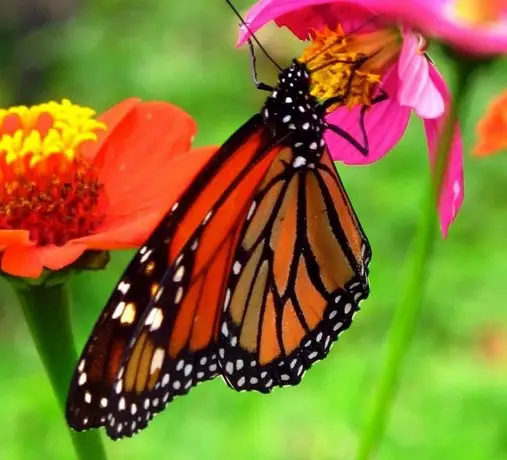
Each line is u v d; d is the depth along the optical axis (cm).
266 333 25
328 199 25
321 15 24
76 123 26
